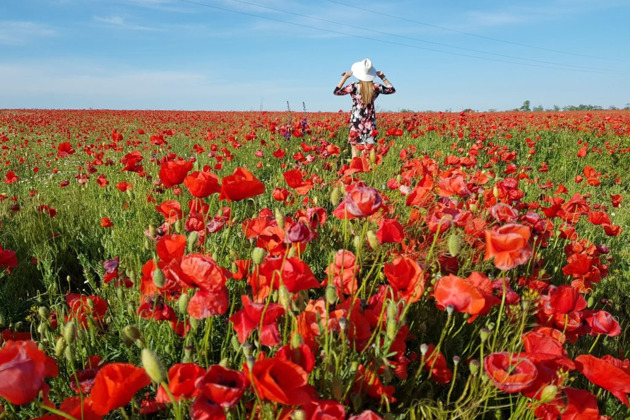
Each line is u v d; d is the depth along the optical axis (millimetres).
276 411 1326
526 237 1484
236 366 1798
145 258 3455
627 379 1316
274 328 1407
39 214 4578
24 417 1818
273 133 9602
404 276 1654
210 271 1422
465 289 1524
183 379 1199
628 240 5477
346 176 3938
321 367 1584
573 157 10773
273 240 2072
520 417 1668
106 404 1155
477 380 1643
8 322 2900
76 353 1987
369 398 1696
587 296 3156
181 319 2109
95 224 4758
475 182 4027
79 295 2439
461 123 13641
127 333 1646
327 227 3270
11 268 3576
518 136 13617
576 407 1404
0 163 9531
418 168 3854
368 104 8703
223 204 4539
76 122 23438
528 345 1506
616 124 14586
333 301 1528
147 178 5668
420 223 3082
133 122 25500
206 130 17391
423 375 1937
